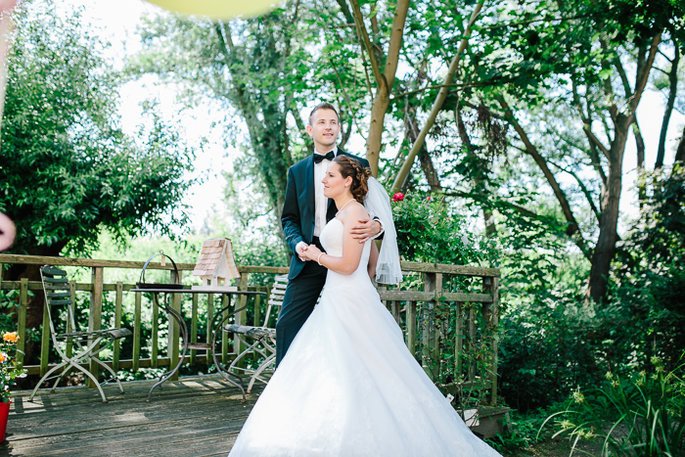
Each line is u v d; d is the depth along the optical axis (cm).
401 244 536
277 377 230
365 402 212
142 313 912
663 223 952
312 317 246
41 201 811
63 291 442
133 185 878
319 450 202
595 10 639
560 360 679
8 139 776
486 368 432
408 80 780
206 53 1107
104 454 279
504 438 442
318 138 294
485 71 696
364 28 589
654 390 352
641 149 1162
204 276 420
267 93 1020
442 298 418
